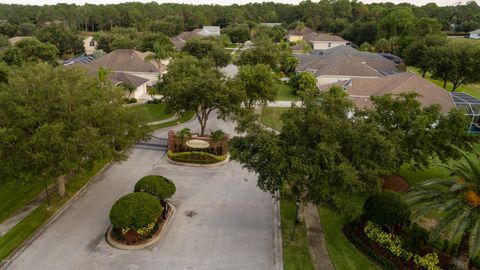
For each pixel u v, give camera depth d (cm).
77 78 2442
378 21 11606
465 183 1720
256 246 2027
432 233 1711
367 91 4316
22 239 2002
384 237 1966
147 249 1967
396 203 1945
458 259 1770
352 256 1956
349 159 1884
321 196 1769
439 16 15962
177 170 2988
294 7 18525
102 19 14462
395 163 2103
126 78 5166
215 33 12875
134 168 2997
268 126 4128
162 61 6575
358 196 2580
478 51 5322
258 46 6519
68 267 1811
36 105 2089
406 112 2506
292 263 1891
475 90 6297
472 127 3809
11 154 2009
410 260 1864
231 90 3309
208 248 1997
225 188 2700
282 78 6788
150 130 2705
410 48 7038
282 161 1761
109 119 2286
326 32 15125
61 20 15050
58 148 1980
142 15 15225
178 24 13775
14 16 14675
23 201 2400
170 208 2358
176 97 3322
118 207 1962
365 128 1892
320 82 5803
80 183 2670
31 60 6222
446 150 2522
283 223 2255
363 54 7788
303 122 1898
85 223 2200
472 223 1658
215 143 3247
